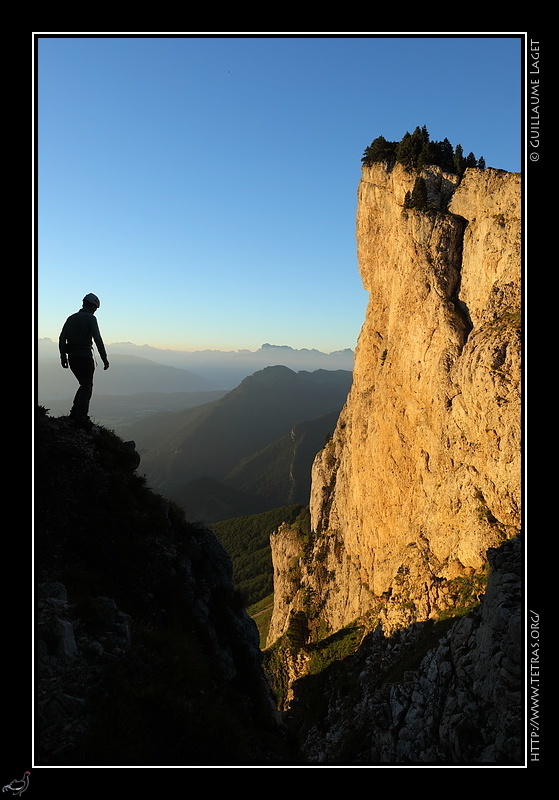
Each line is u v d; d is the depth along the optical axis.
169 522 15.51
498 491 36.19
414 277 50.72
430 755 20.03
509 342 37.19
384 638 42.41
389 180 61.53
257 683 14.16
